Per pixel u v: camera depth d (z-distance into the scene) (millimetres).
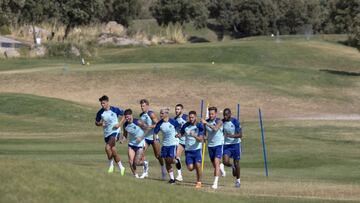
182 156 75250
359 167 67125
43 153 71500
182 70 154625
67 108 117625
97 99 135125
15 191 30703
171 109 125750
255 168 67188
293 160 72062
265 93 141875
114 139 49656
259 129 101938
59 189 32062
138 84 144625
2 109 117750
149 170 60312
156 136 49594
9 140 86500
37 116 114688
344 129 101375
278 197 42062
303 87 152250
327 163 70250
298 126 104312
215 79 149125
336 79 161625
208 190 44969
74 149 76938
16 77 150875
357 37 184750
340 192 45938
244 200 40000
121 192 33969
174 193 36469
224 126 48375
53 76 150750
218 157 47125
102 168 57781
